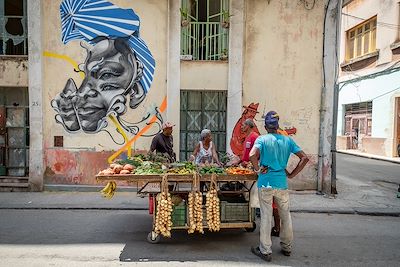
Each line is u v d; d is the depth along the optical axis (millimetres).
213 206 5258
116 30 8930
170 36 8891
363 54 20281
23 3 9188
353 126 21766
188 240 5492
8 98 9422
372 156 17906
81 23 8922
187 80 8992
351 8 21109
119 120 9023
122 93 9000
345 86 22391
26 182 9227
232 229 6074
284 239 4848
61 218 6734
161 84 9031
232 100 8930
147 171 5410
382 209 7477
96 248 5113
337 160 17047
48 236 5648
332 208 7527
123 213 7141
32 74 8891
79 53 8961
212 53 9258
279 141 4781
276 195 4750
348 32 22047
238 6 8812
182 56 8992
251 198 5484
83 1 8891
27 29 9188
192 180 5230
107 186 5566
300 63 8977
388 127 17625
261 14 8922
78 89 9008
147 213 7141
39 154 8961
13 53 9484
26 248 5102
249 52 8961
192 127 9258
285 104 9000
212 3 9203
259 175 4832
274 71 8977
